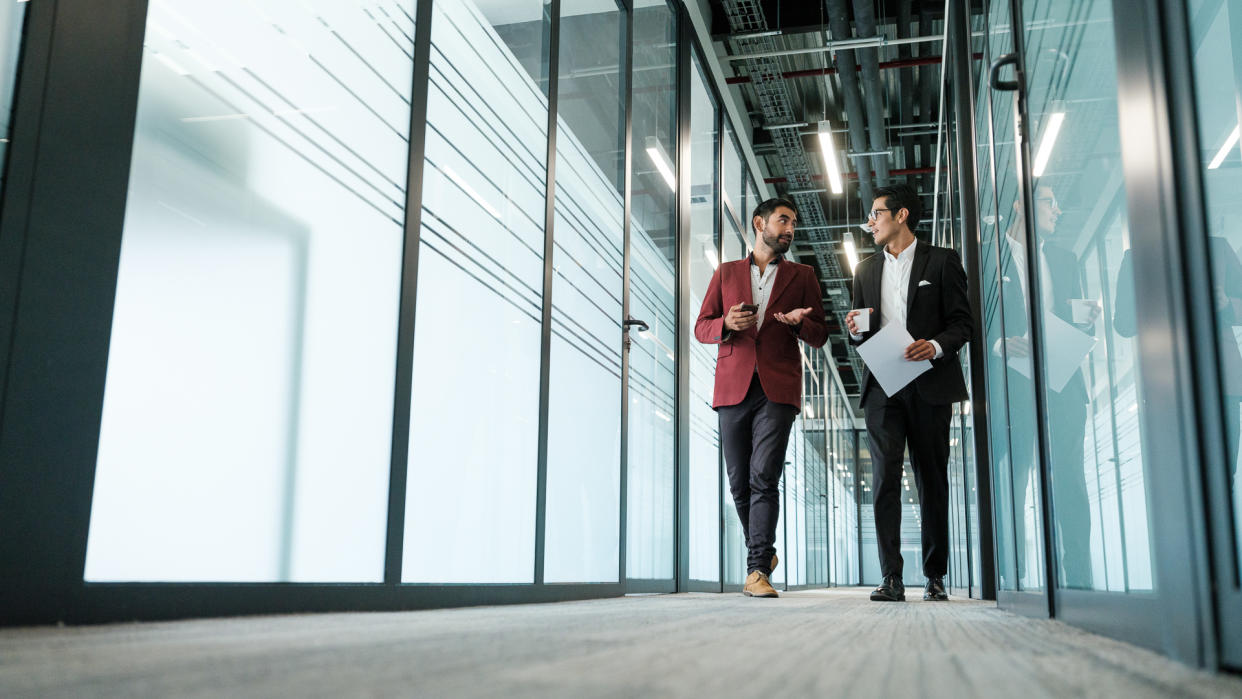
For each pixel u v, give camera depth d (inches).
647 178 161.0
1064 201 68.2
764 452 131.0
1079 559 65.9
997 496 110.1
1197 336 35.7
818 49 248.7
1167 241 37.9
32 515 44.3
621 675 29.2
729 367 134.3
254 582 58.8
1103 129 56.6
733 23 240.7
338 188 71.5
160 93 54.6
